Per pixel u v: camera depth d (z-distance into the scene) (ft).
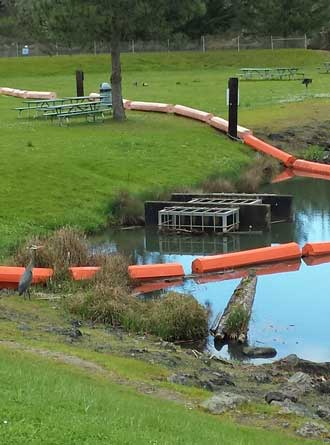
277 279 82.28
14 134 137.80
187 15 148.46
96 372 47.93
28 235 88.69
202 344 63.41
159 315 64.54
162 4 143.74
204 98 195.00
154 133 146.41
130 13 144.05
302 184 132.87
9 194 101.50
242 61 294.05
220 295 76.43
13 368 42.01
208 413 43.65
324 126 163.84
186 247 96.94
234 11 328.29
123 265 79.71
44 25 151.74
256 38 330.34
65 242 81.20
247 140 148.77
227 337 64.23
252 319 69.31
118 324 65.21
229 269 85.25
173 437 34.81
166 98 195.72
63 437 31.89
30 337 56.08
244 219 104.32
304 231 103.91
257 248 95.71
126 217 104.78
